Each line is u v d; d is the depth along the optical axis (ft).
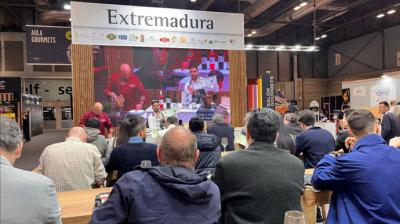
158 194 3.91
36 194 3.94
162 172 4.01
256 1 33.30
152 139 14.57
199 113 21.95
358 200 5.33
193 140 4.38
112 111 20.40
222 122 14.58
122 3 36.96
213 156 9.36
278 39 50.96
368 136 5.62
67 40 26.48
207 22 21.49
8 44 46.57
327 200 6.64
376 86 34.81
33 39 25.94
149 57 21.08
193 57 21.85
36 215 3.91
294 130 12.75
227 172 5.14
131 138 8.95
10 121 4.31
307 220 6.53
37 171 8.00
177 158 4.25
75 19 19.20
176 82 21.57
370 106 35.35
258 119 5.40
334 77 52.03
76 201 6.36
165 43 20.72
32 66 47.96
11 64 46.83
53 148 7.95
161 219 3.83
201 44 21.45
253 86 25.18
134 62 20.81
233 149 14.39
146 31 20.36
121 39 19.97
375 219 5.15
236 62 22.49
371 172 5.21
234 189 5.09
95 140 12.35
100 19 19.60
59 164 7.80
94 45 19.90
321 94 53.16
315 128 10.53
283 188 5.03
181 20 20.95
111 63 20.39
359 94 36.78
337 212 5.56
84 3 19.31
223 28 21.86
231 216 5.10
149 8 20.34
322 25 46.21
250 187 4.99
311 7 33.32
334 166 5.51
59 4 35.24
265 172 5.05
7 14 41.91
